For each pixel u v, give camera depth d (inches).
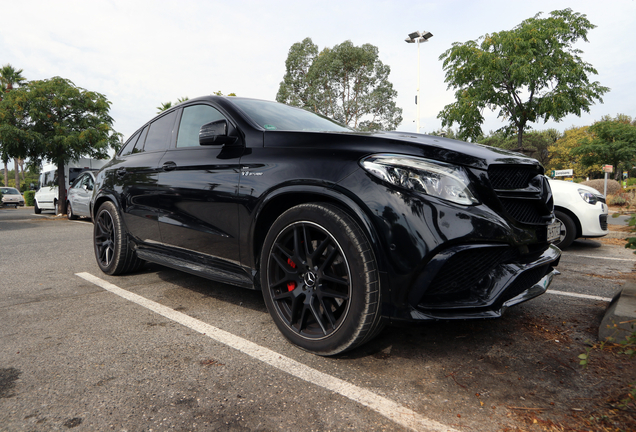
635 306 87.7
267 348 82.1
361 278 69.9
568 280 142.4
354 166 73.8
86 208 399.9
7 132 452.4
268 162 87.6
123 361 76.0
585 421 57.1
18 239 270.8
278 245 82.8
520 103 527.2
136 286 132.0
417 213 66.9
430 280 65.8
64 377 69.7
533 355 78.7
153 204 122.7
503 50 504.4
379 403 61.7
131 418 57.4
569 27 500.1
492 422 57.0
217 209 98.0
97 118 516.1
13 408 59.9
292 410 59.7
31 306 110.6
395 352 80.1
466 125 560.1
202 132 96.6
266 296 85.7
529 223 76.9
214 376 70.1
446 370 72.6
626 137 1205.1
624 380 68.5
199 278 143.1
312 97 1443.2
